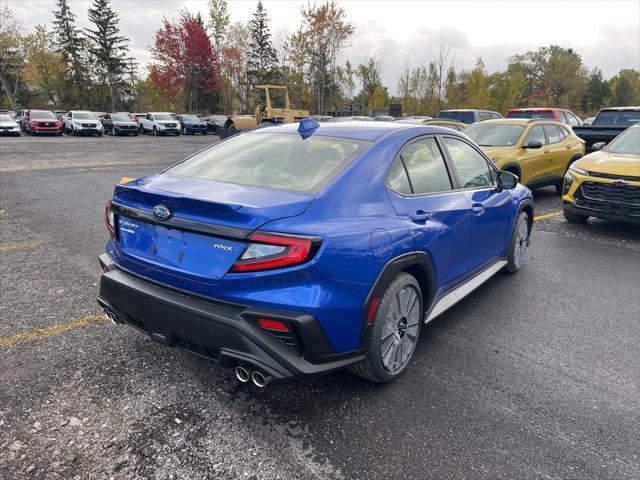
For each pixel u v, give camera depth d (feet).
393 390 9.63
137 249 8.99
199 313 7.82
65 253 18.17
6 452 7.64
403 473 7.39
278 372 7.61
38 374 9.90
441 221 10.66
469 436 8.28
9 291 14.33
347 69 155.22
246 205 7.60
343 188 8.67
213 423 8.50
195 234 8.01
